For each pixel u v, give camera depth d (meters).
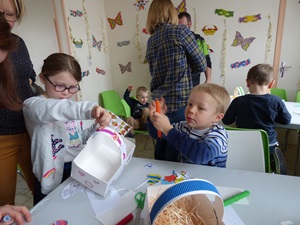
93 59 2.96
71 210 0.63
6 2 0.90
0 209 0.60
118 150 0.76
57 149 0.93
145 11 2.97
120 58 3.31
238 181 0.73
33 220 0.60
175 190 0.44
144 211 0.57
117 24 3.17
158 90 1.53
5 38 0.67
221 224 0.47
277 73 2.67
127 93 2.83
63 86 0.93
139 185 0.73
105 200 0.67
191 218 0.53
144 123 2.54
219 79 2.93
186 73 1.46
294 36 2.51
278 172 1.21
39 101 0.84
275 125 1.58
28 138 1.10
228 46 2.78
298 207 0.60
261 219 0.56
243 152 1.07
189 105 0.94
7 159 1.03
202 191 0.44
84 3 2.71
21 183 1.90
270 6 2.51
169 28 1.39
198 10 2.78
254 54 2.71
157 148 1.11
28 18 2.14
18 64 1.04
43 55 2.34
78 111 0.75
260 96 1.48
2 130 0.99
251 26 2.64
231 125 1.78
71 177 0.80
